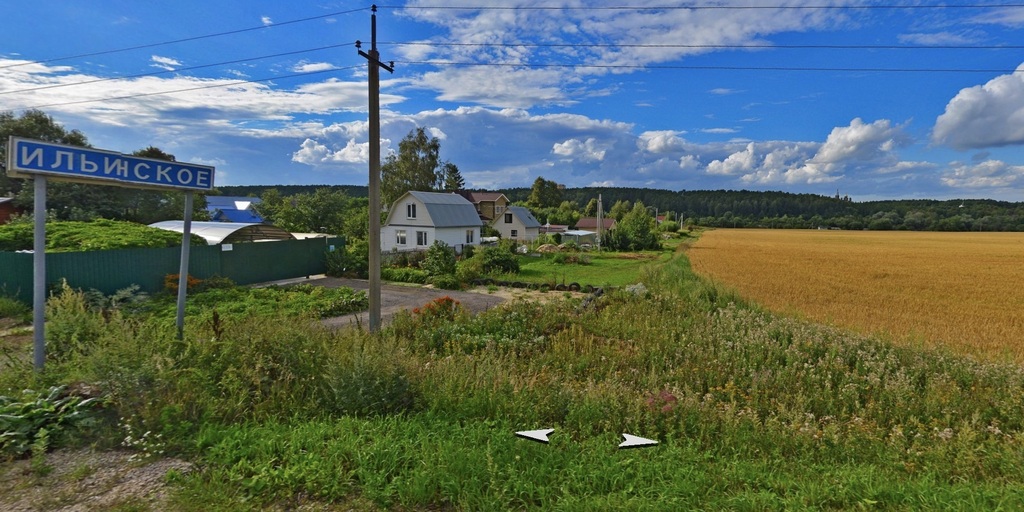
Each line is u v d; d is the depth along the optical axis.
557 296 18.56
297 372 5.77
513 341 9.66
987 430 6.04
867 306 18.12
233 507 3.53
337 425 4.75
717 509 3.64
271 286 18.42
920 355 9.51
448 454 4.16
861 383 7.83
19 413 4.48
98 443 4.38
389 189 60.12
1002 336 13.05
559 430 5.06
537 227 59.62
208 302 14.85
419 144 62.25
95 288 15.25
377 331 9.99
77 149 5.69
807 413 6.38
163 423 4.55
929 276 29.39
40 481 3.82
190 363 5.56
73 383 5.33
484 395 5.63
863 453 5.26
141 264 16.62
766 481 4.18
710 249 55.59
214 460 4.12
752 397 6.89
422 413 5.29
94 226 19.25
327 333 7.79
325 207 48.66
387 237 40.62
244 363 5.62
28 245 17.33
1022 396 7.05
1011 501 3.88
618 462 4.31
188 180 6.81
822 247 60.81
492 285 21.52
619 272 29.28
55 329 6.61
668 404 5.74
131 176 6.21
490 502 3.58
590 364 8.66
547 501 3.71
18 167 5.22
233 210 52.31
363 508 3.58
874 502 3.79
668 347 9.56
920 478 4.54
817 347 9.91
